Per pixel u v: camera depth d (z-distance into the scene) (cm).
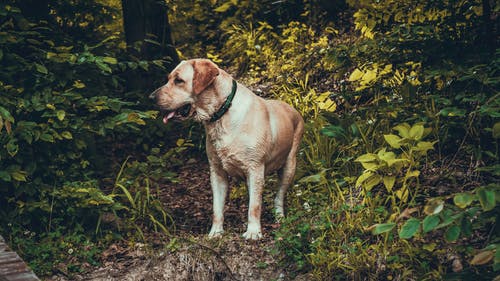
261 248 380
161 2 527
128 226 404
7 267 308
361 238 377
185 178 474
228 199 443
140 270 371
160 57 530
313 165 429
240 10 631
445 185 401
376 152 418
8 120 367
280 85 546
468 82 419
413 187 402
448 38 429
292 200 419
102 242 396
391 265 358
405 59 434
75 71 413
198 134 502
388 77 464
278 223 403
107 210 405
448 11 439
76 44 464
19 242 382
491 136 412
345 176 420
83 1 487
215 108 385
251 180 390
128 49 527
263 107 394
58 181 407
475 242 364
